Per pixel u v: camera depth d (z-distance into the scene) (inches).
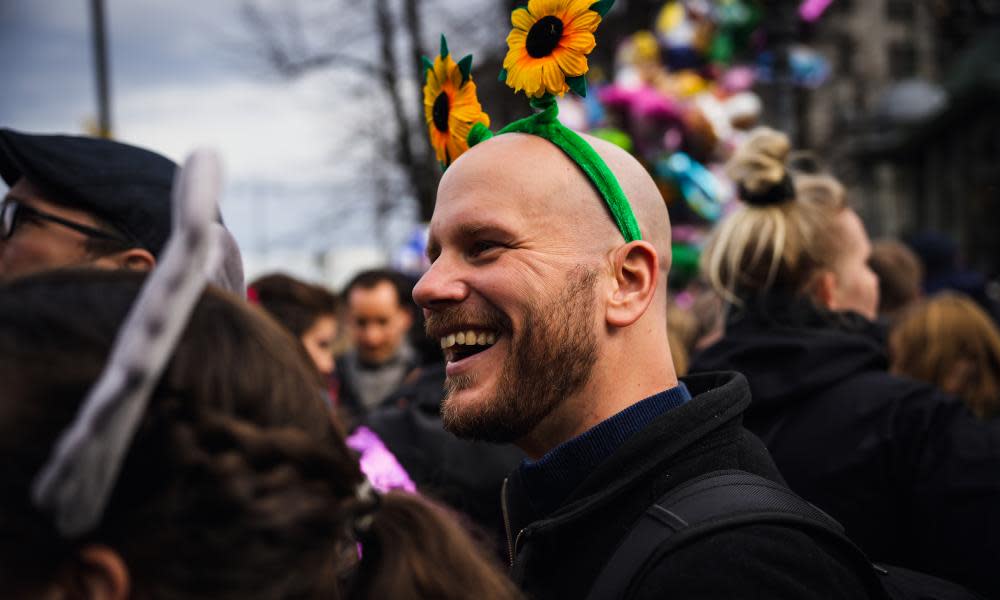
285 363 31.4
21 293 29.8
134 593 27.6
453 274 50.6
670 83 318.3
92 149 60.2
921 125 863.1
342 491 32.1
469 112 56.2
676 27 341.4
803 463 69.9
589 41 49.5
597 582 44.1
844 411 70.1
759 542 41.9
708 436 49.3
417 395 97.1
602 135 294.4
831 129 1058.1
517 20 52.5
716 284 81.0
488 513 88.1
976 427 68.3
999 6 821.2
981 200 815.7
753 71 357.1
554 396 49.8
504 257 49.7
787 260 76.6
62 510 24.8
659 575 41.7
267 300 122.0
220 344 29.9
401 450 91.4
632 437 48.3
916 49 1274.6
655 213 53.7
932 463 67.0
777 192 79.8
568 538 48.5
